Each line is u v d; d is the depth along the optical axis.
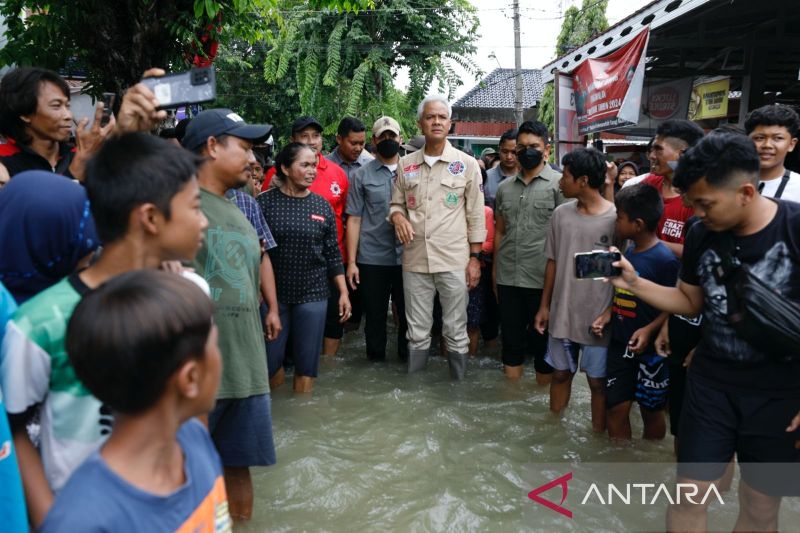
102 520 1.10
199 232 1.59
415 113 11.55
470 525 2.70
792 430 2.22
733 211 2.17
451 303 4.59
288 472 3.10
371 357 5.20
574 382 4.62
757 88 8.51
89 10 4.45
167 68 4.98
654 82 10.68
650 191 3.20
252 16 5.49
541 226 4.52
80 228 1.66
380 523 2.70
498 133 25.67
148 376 1.12
